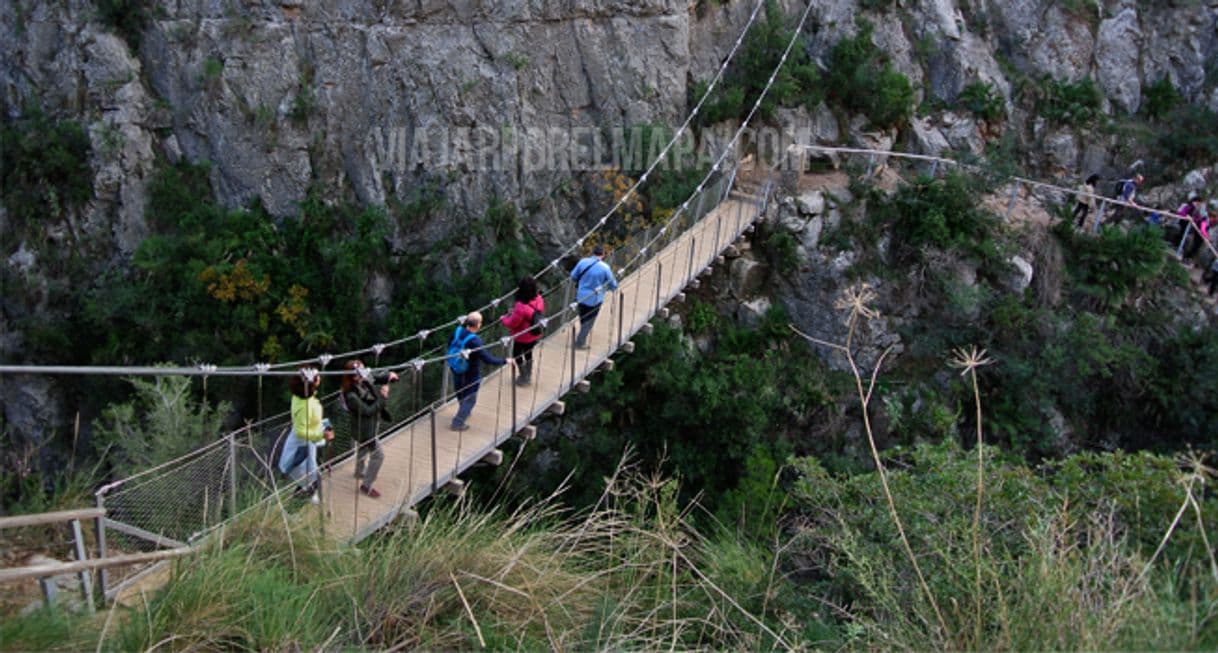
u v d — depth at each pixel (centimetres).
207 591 574
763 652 639
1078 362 1928
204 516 736
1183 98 2378
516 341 1112
